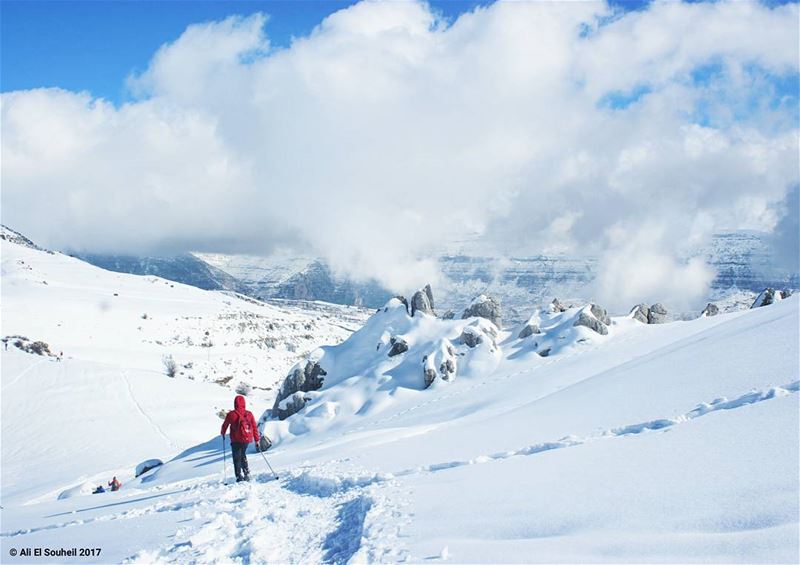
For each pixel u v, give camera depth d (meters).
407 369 47.97
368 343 54.66
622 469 8.78
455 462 12.71
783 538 5.26
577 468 9.48
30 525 16.31
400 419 38.62
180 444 85.31
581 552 5.81
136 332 188.75
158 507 14.66
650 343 39.06
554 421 16.75
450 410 36.44
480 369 45.50
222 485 17.05
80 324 184.50
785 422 9.25
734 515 6.06
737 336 20.73
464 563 6.03
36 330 170.12
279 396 53.88
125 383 110.00
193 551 9.30
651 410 14.45
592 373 34.25
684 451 9.05
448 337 50.16
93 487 41.69
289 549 8.78
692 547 5.49
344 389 48.59
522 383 37.84
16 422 90.50
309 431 44.09
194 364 171.50
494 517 7.61
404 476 12.38
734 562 5.00
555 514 7.22
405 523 8.20
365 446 22.27
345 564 7.31
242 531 10.23
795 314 20.25
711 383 15.22
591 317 46.72
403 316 55.56
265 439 43.84
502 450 13.76
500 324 55.00
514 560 5.83
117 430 88.94
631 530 6.21
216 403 107.88
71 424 90.25
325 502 11.73
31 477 69.12
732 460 8.02
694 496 6.89
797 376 12.93
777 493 6.39
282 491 14.14
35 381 107.06
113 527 12.80
